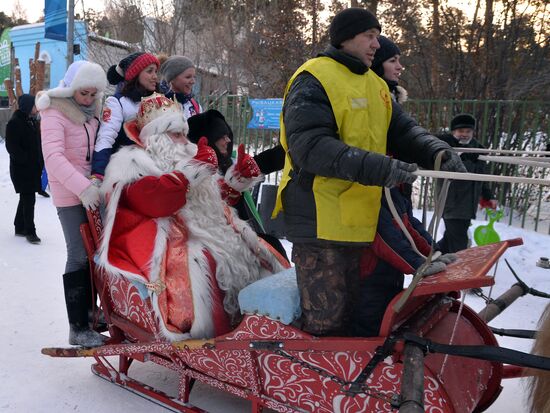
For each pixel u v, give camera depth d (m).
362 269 2.65
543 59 9.38
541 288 5.66
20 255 6.38
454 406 2.33
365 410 2.51
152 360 3.31
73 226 3.62
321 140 2.31
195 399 3.37
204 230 3.19
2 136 17.81
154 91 3.92
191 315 2.96
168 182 3.05
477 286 2.11
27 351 3.96
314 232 2.51
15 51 21.08
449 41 9.79
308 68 2.48
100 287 3.43
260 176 3.68
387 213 2.61
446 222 5.55
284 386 2.74
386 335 2.36
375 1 11.03
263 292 2.70
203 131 4.14
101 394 3.41
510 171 8.17
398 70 3.62
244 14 14.13
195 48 14.27
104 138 3.57
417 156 2.71
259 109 8.52
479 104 8.92
